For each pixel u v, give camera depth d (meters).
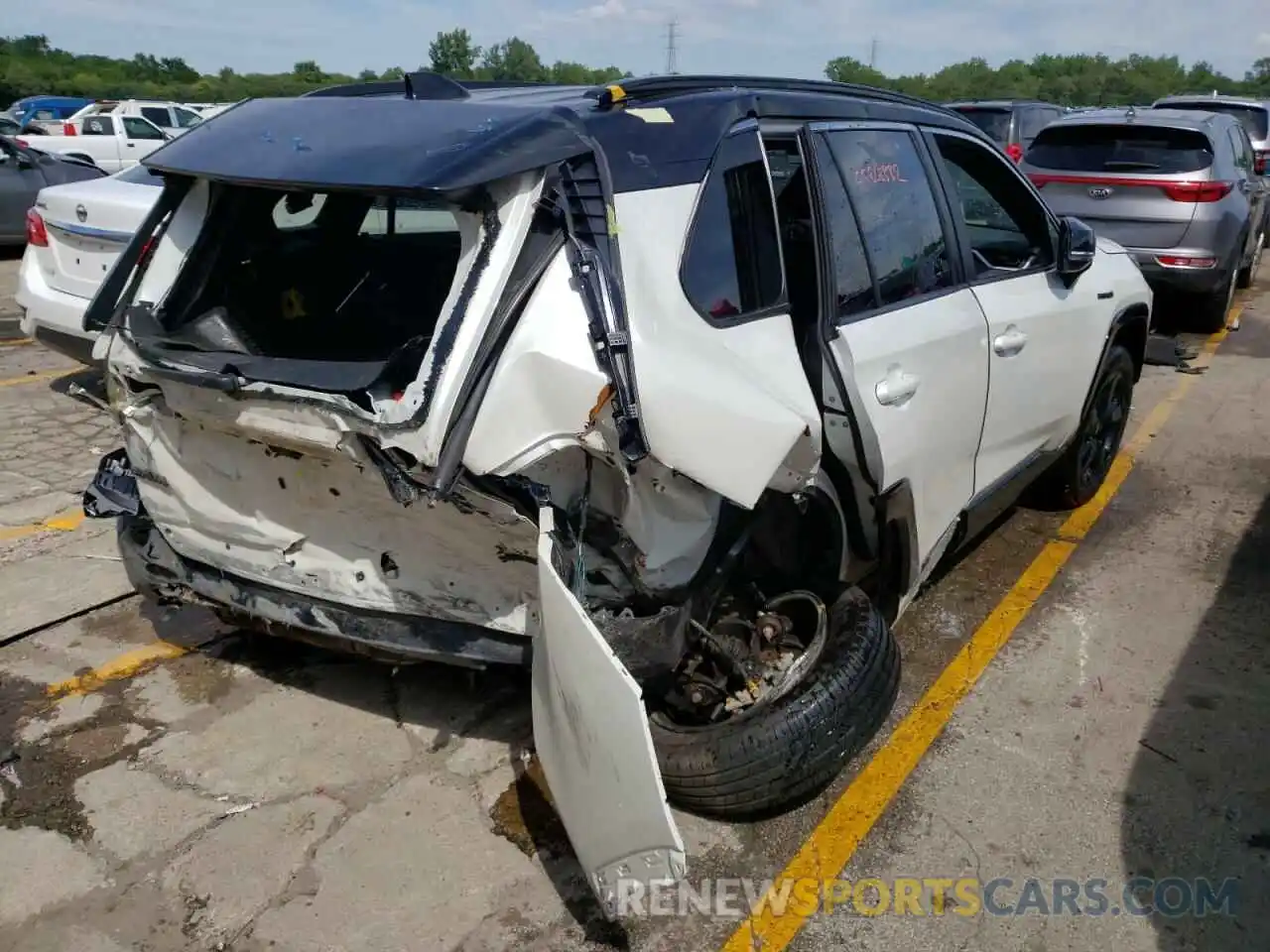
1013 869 2.80
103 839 2.85
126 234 5.64
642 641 2.52
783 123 3.02
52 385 7.04
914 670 3.73
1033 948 2.55
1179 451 6.07
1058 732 3.38
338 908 2.62
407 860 2.79
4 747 3.22
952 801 3.05
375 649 2.73
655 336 2.40
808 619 3.06
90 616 4.02
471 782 3.08
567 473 2.39
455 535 2.52
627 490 2.37
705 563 2.65
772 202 2.84
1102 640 3.94
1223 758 3.24
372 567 2.67
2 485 5.27
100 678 3.60
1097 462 5.19
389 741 3.27
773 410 2.53
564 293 2.28
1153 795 3.07
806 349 2.90
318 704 3.46
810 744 2.71
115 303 2.83
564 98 2.73
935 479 3.36
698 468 2.38
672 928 2.59
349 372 2.38
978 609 4.17
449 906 2.64
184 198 2.91
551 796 2.78
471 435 2.19
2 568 4.39
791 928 2.60
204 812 2.95
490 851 2.82
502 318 2.20
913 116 3.62
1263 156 12.47
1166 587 4.37
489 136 2.32
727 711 2.89
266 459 2.68
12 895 2.65
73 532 4.77
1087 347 4.42
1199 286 8.52
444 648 2.63
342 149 2.45
